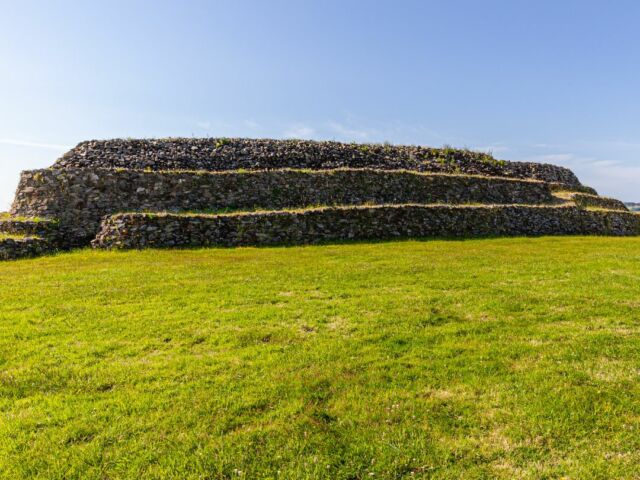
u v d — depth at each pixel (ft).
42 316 30.12
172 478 14.21
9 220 67.46
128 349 24.38
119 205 74.28
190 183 78.07
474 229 80.89
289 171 84.07
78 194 73.00
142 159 85.71
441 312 30.60
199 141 96.12
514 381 20.20
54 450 15.61
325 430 16.67
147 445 15.84
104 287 38.58
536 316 29.71
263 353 23.68
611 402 18.29
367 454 15.25
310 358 22.93
